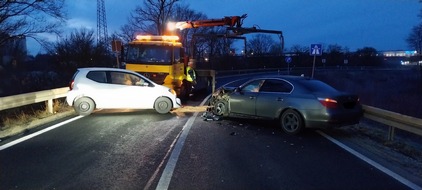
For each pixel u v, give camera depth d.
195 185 5.87
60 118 12.16
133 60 16.50
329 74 67.31
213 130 10.36
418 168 7.06
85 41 32.25
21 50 29.95
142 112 13.62
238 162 7.19
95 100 12.82
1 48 23.84
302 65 92.38
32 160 7.14
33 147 8.16
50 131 9.95
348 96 10.05
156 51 16.48
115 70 13.20
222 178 6.22
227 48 64.19
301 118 9.86
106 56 34.81
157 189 5.67
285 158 7.54
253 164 7.07
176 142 8.80
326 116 9.48
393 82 54.50
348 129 11.16
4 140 8.85
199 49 56.75
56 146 8.27
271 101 10.46
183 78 18.16
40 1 20.80
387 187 5.91
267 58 79.69
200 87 21.80
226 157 7.54
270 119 10.56
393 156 7.94
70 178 6.12
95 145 8.38
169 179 6.14
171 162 7.11
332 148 8.53
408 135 13.02
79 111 12.77
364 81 58.06
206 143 8.76
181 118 12.34
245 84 11.45
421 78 52.91
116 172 6.46
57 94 13.89
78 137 9.21
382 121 9.78
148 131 10.08
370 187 5.89
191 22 20.61
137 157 7.43
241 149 8.24
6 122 11.02
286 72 65.56
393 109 25.84
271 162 7.23
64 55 30.91
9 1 20.17
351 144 9.00
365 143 9.18
